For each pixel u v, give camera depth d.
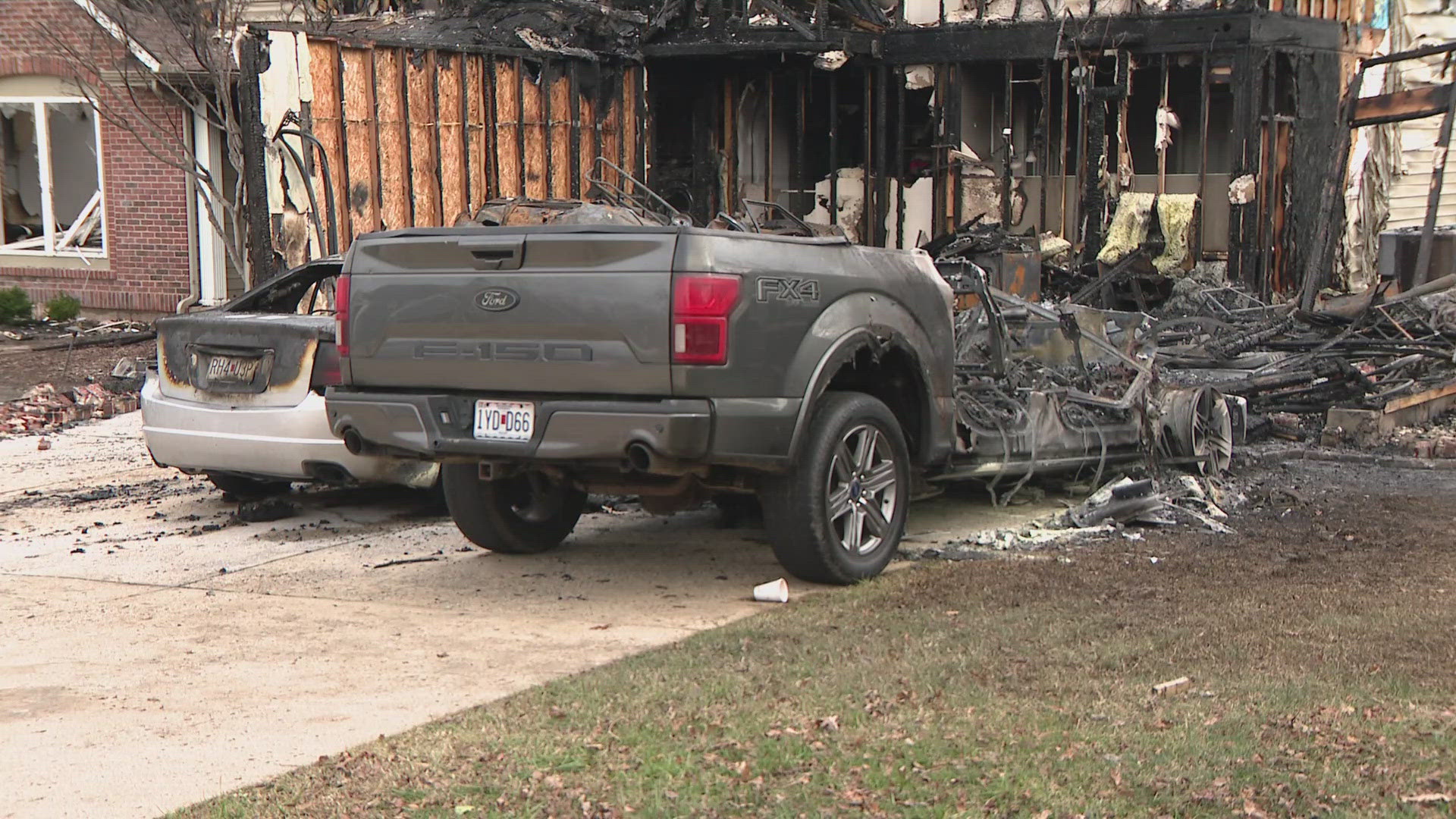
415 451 6.49
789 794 3.88
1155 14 16.66
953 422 7.34
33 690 5.10
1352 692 4.71
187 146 18.09
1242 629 5.61
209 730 4.61
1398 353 12.17
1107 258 17.19
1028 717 4.48
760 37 17.58
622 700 4.76
